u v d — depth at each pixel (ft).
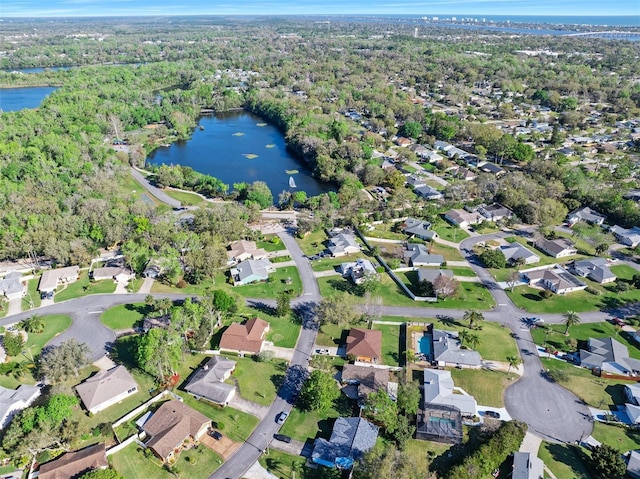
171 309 387.96
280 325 402.93
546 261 509.35
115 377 325.83
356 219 581.53
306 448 287.48
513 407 318.04
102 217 536.83
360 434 286.66
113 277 465.47
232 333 376.89
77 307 422.82
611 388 335.88
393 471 247.09
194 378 332.60
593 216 590.96
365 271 456.86
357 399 323.98
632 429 302.45
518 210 612.29
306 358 365.20
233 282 465.88
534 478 258.57
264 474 270.26
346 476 266.98
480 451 268.82
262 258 502.38
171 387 332.80
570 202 624.18
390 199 652.89
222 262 476.95
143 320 404.77
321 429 301.84
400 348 376.68
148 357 323.78
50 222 514.68
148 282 463.42
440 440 291.17
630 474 266.36
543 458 279.90
